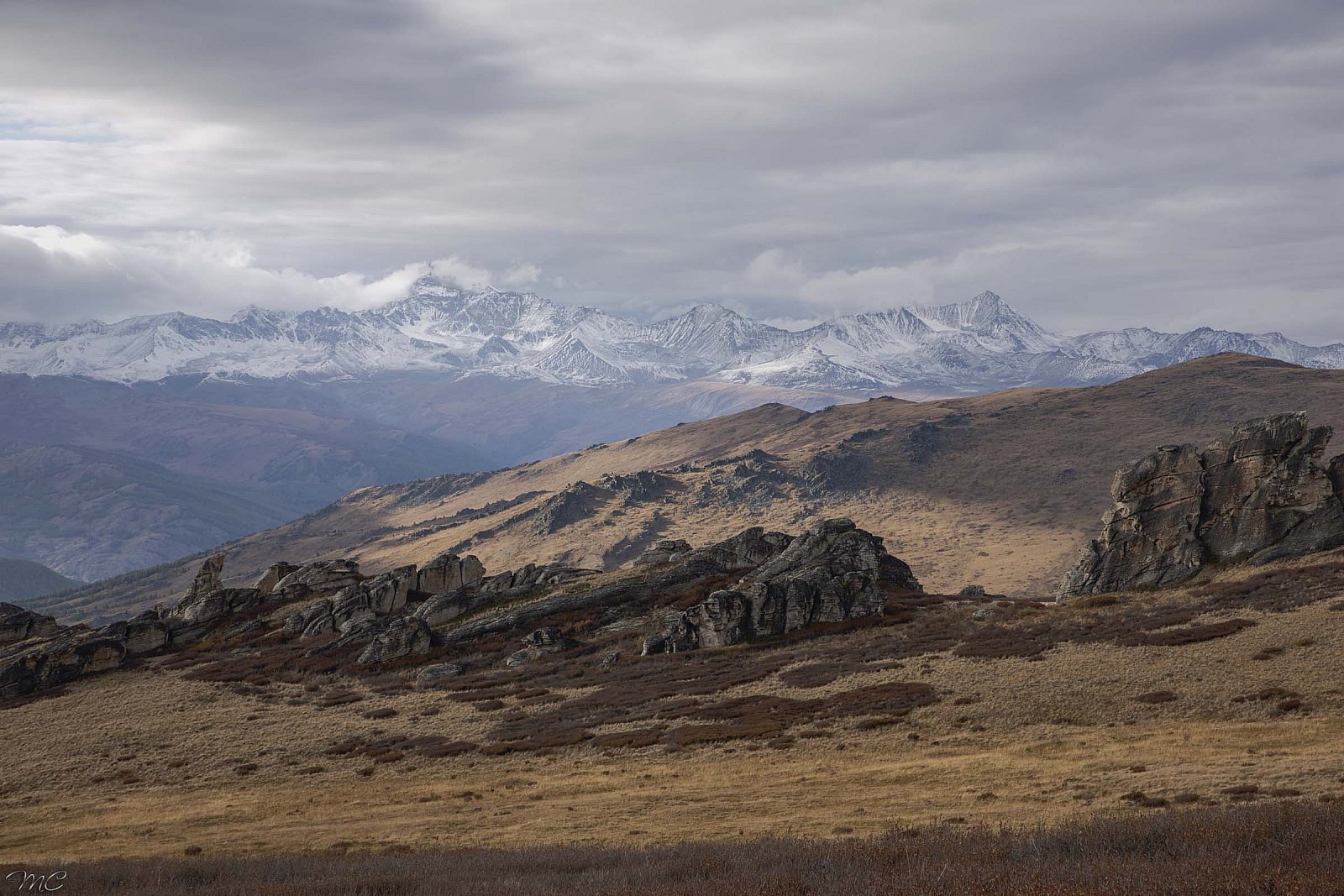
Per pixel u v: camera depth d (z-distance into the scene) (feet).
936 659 255.50
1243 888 63.52
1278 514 319.06
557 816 159.02
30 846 178.91
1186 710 180.55
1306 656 199.72
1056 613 304.71
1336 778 125.70
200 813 192.65
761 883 80.79
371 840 155.94
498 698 289.94
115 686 343.05
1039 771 153.07
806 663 279.69
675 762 193.26
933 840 98.89
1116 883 66.39
